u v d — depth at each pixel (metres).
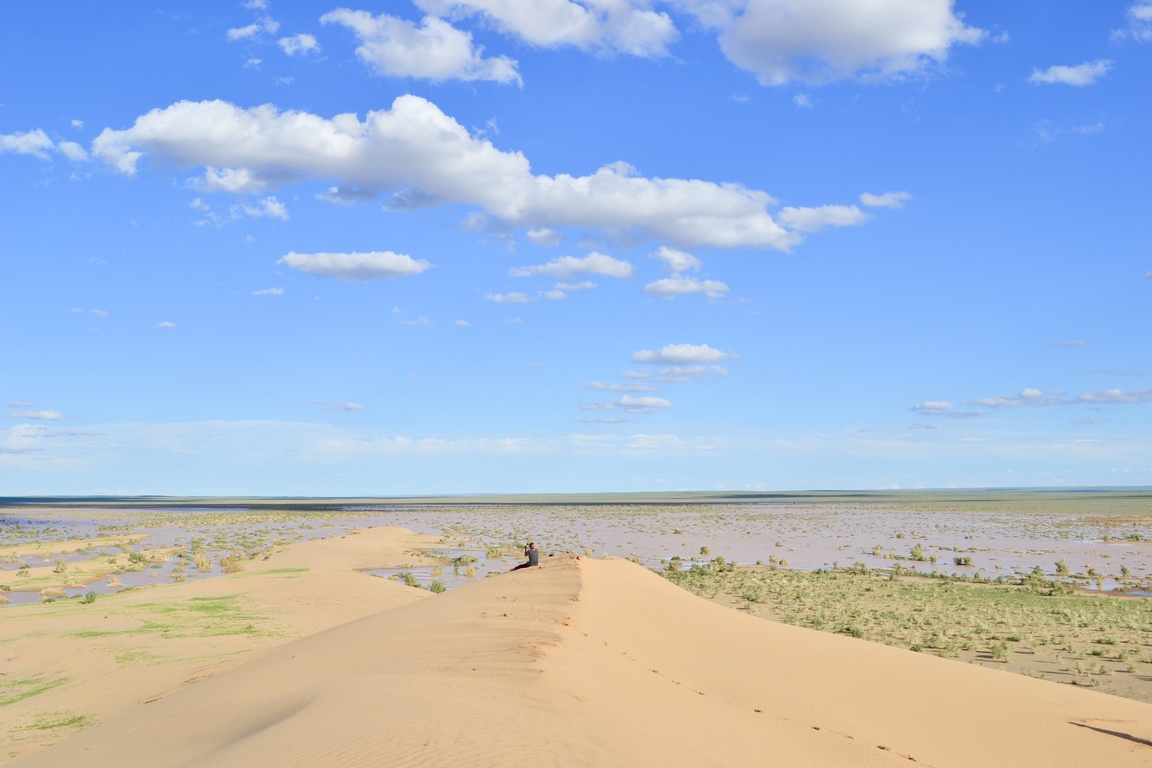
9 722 20.92
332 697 13.92
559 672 15.87
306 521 164.88
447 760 9.24
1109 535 116.88
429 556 79.19
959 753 17.70
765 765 13.20
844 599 50.47
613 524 149.88
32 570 63.56
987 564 77.38
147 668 26.94
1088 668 30.92
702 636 26.81
